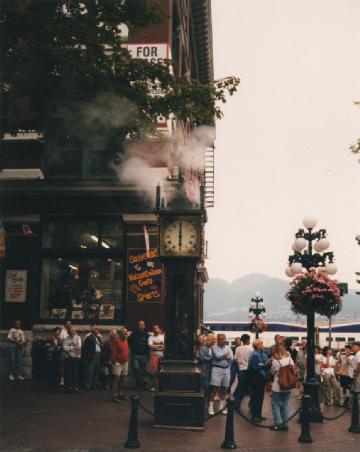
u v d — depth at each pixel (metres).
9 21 14.26
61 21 14.83
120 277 22.95
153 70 15.77
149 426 12.99
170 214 13.91
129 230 22.67
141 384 19.33
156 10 15.92
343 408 18.39
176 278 14.18
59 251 23.05
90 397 17.11
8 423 12.73
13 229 23.08
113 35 15.66
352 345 21.30
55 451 10.38
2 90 15.11
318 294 15.00
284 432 13.02
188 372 13.12
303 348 20.20
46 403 15.67
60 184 22.67
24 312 22.62
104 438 11.62
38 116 15.92
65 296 23.05
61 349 18.31
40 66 14.68
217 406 16.36
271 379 14.92
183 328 14.20
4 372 21.83
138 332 19.47
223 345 15.18
